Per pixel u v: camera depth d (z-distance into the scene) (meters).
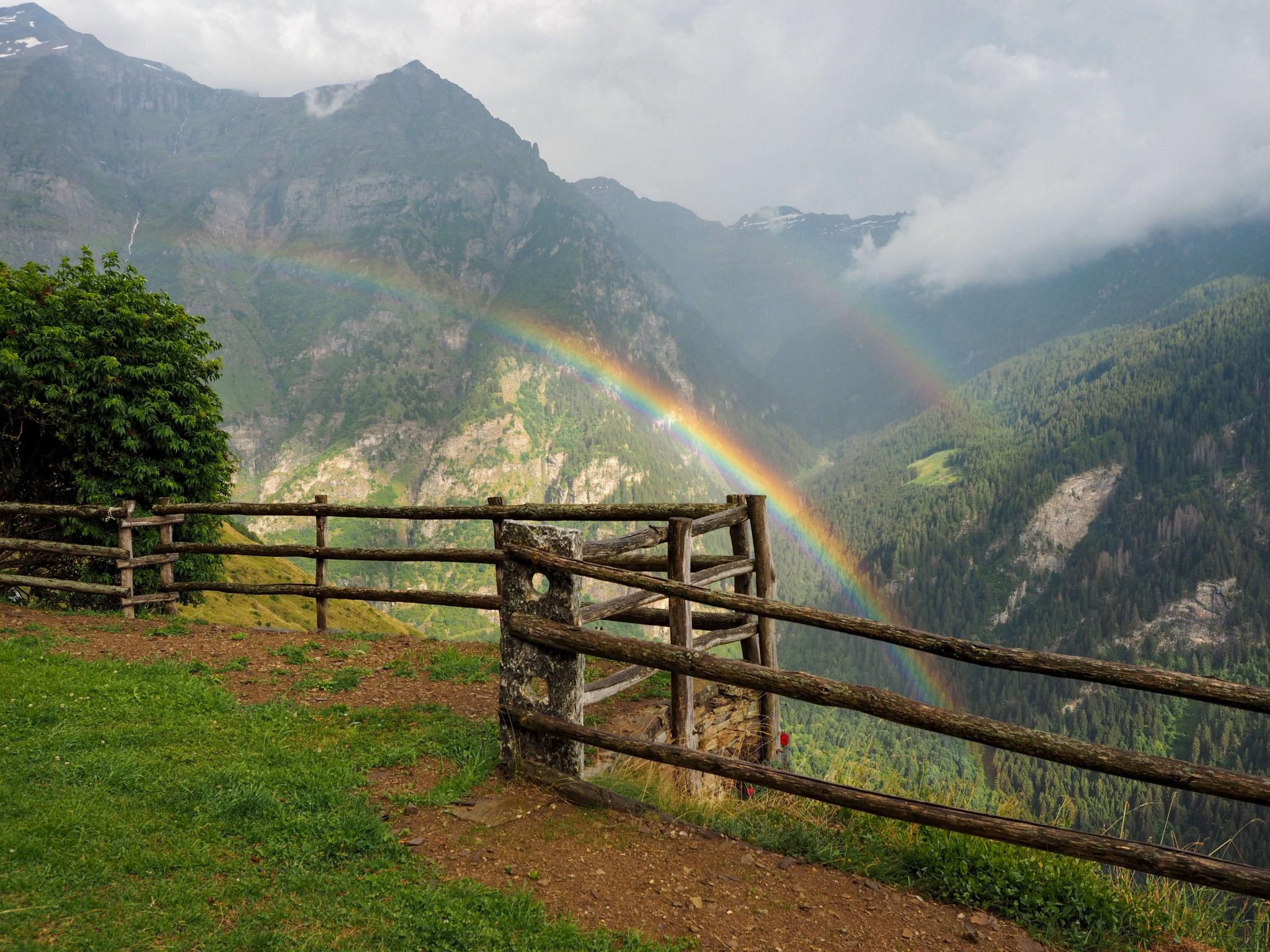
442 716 6.61
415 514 9.73
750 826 5.17
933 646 4.21
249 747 5.64
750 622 8.58
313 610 45.31
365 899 3.79
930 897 4.45
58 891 3.56
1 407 13.04
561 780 5.22
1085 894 4.37
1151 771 3.65
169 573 11.73
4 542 11.52
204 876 3.85
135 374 13.52
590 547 6.20
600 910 3.93
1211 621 191.50
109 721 5.91
